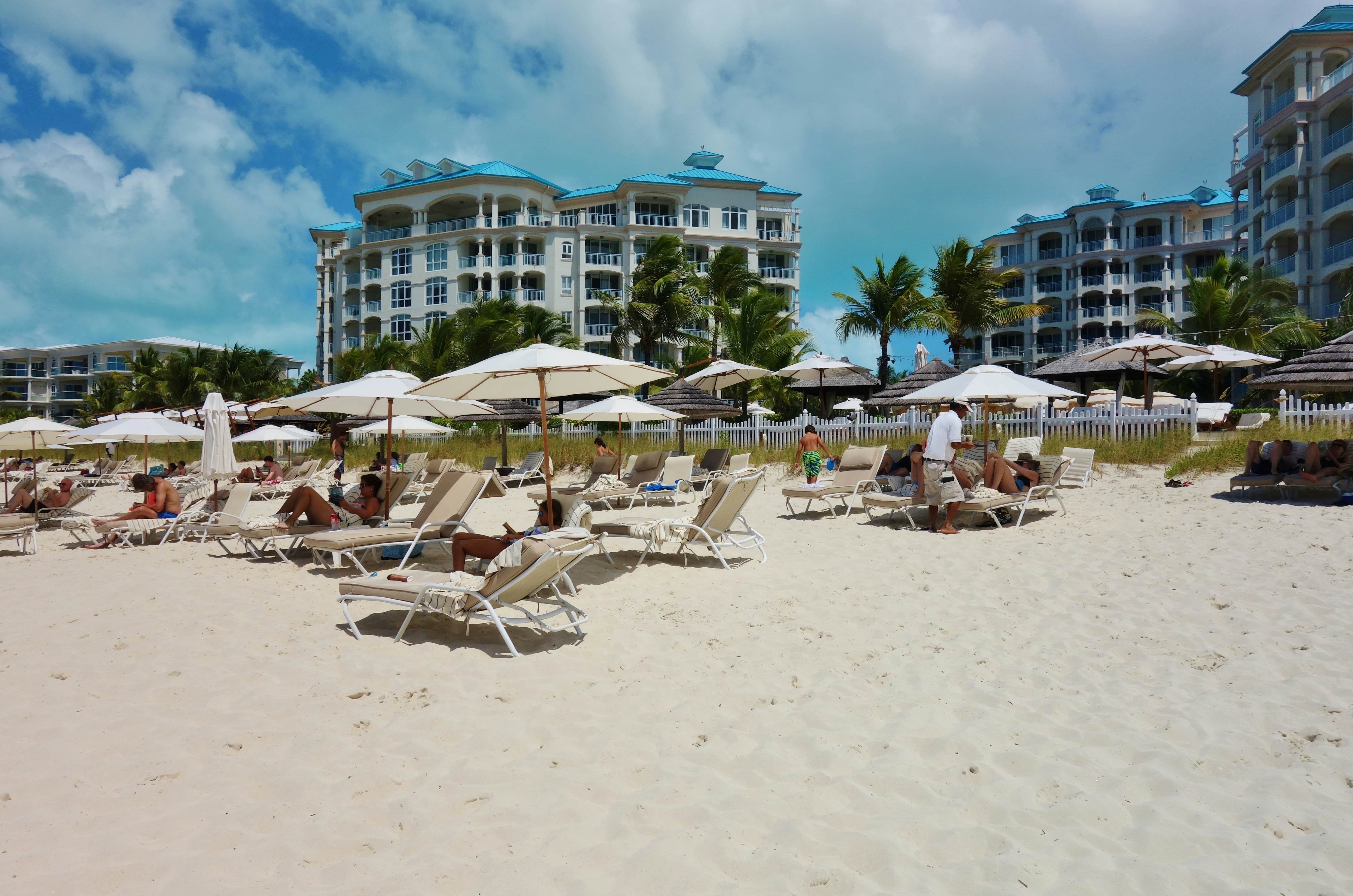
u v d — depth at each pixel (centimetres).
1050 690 395
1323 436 1288
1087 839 259
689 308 3488
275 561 805
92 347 8331
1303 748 321
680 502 1255
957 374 1900
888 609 553
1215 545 700
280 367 5912
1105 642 464
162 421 1178
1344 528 734
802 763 321
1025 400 1616
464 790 299
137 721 371
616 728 358
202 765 322
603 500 1149
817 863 247
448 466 1658
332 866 249
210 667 451
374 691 409
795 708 378
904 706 377
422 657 466
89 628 541
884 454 1084
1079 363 2178
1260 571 599
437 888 236
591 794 296
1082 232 5744
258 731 356
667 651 473
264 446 3172
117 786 304
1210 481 1126
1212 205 5456
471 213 5484
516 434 2622
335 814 282
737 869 245
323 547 688
